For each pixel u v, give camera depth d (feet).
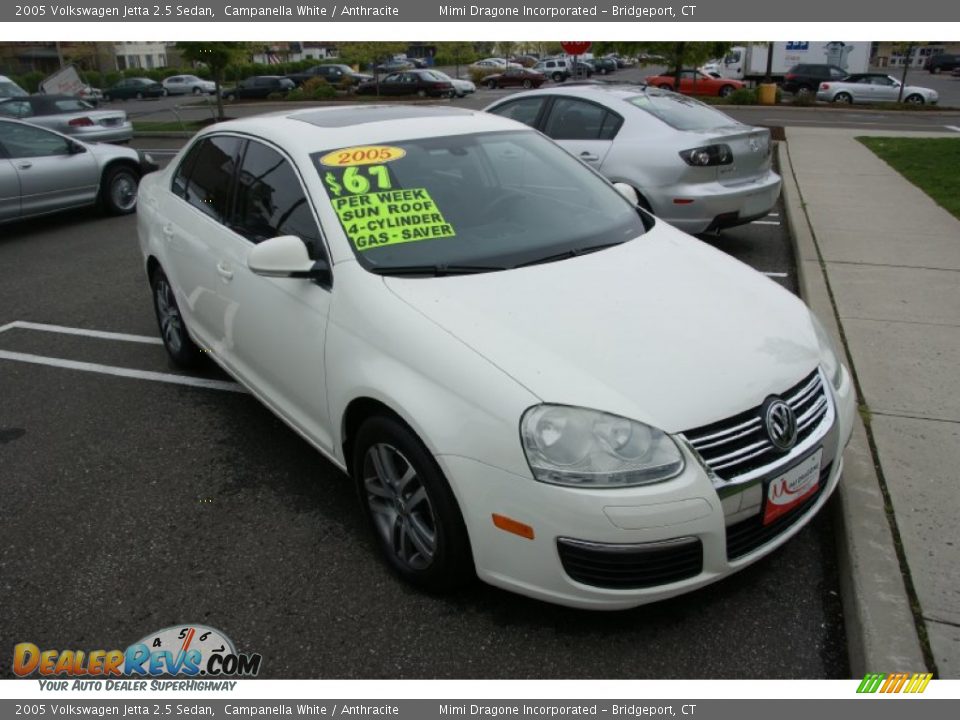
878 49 200.64
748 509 8.16
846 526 10.00
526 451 7.82
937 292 18.61
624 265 10.64
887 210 27.68
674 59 72.64
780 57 115.65
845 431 9.47
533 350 8.44
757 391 8.42
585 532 7.72
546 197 12.09
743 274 11.19
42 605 9.62
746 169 22.62
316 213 10.65
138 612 9.47
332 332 9.91
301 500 11.65
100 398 15.26
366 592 9.67
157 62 231.71
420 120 12.76
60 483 12.27
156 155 50.96
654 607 9.29
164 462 12.83
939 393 13.48
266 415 14.42
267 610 9.43
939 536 9.81
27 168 29.73
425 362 8.64
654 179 22.00
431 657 8.67
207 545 10.66
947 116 78.18
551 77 148.15
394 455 9.45
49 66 202.08
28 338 18.62
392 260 10.13
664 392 8.07
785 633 8.90
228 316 12.59
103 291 22.26
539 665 8.54
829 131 56.39
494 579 8.47
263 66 176.86
